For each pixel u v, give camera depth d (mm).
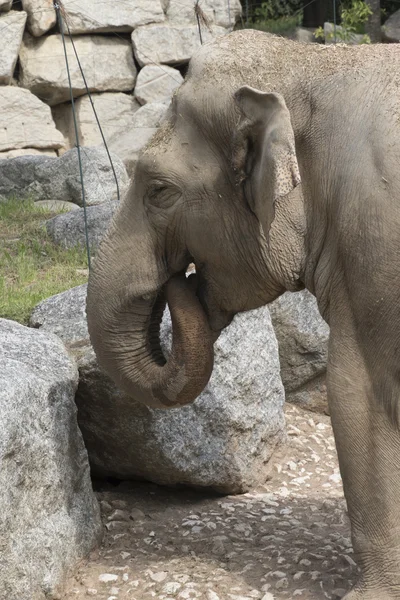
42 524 3820
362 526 3508
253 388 5039
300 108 3369
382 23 13984
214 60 3508
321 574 3955
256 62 3461
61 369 4219
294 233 3451
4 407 3621
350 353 3379
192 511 4719
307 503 4848
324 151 3311
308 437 5750
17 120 11844
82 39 12516
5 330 4410
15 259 7551
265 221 3211
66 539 3957
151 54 12617
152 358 3867
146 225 3686
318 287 3445
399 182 3125
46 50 12344
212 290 3770
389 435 3412
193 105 3492
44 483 3854
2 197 9516
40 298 6281
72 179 9328
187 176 3527
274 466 5316
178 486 4883
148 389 3836
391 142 3154
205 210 3555
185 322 3729
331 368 3422
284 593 3816
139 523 4523
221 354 4820
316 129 3332
